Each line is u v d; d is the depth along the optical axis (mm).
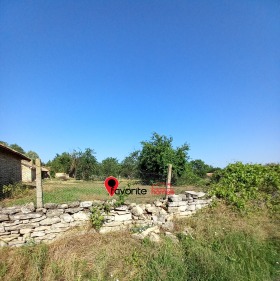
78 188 12922
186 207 6688
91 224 5254
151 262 4121
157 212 6184
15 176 16281
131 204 5891
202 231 5598
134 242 4816
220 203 7406
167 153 14016
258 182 8336
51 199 8281
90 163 31969
